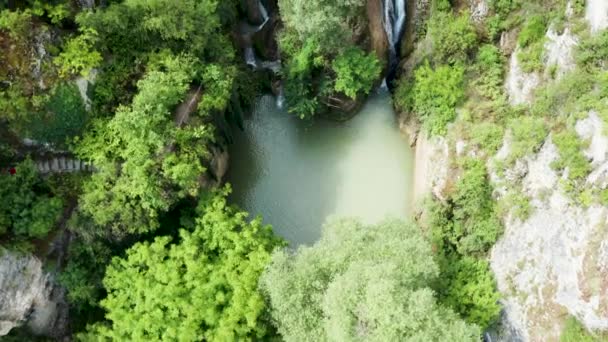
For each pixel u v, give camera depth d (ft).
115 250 79.56
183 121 82.69
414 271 69.51
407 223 79.56
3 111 73.72
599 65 75.97
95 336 72.28
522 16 92.73
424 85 97.25
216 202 79.77
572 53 78.48
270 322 71.77
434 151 95.91
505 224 84.07
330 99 107.24
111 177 76.28
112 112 81.25
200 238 77.82
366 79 100.73
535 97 84.99
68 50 77.00
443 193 89.86
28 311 74.54
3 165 77.30
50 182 78.54
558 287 72.59
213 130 88.12
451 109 95.25
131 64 82.58
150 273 73.36
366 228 77.66
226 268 73.51
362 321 64.95
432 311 64.69
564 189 72.13
